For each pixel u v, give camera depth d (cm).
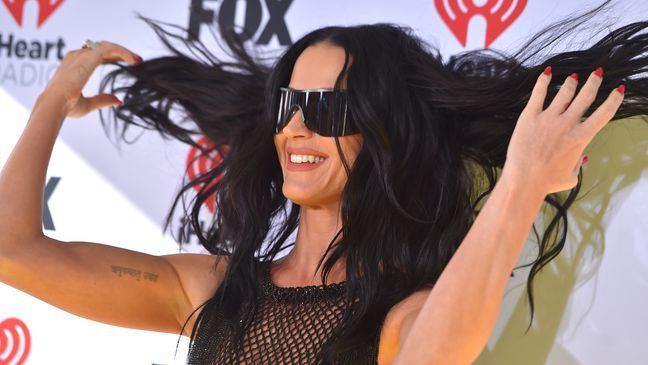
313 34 390
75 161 519
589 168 445
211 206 506
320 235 378
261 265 396
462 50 471
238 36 478
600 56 394
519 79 400
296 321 362
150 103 491
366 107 365
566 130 280
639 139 436
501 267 273
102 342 518
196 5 506
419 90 398
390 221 369
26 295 525
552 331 449
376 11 484
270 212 414
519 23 462
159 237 512
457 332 272
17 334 526
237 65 477
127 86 505
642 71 392
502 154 420
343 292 364
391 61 381
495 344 459
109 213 516
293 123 369
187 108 488
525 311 455
